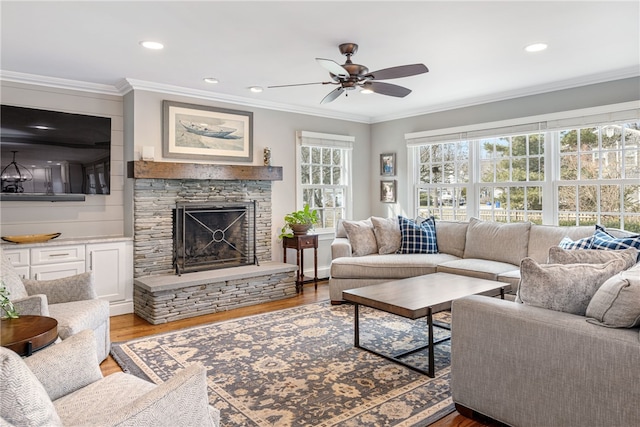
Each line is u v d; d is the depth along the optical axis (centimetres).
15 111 383
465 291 312
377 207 633
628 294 171
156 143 435
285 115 541
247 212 505
